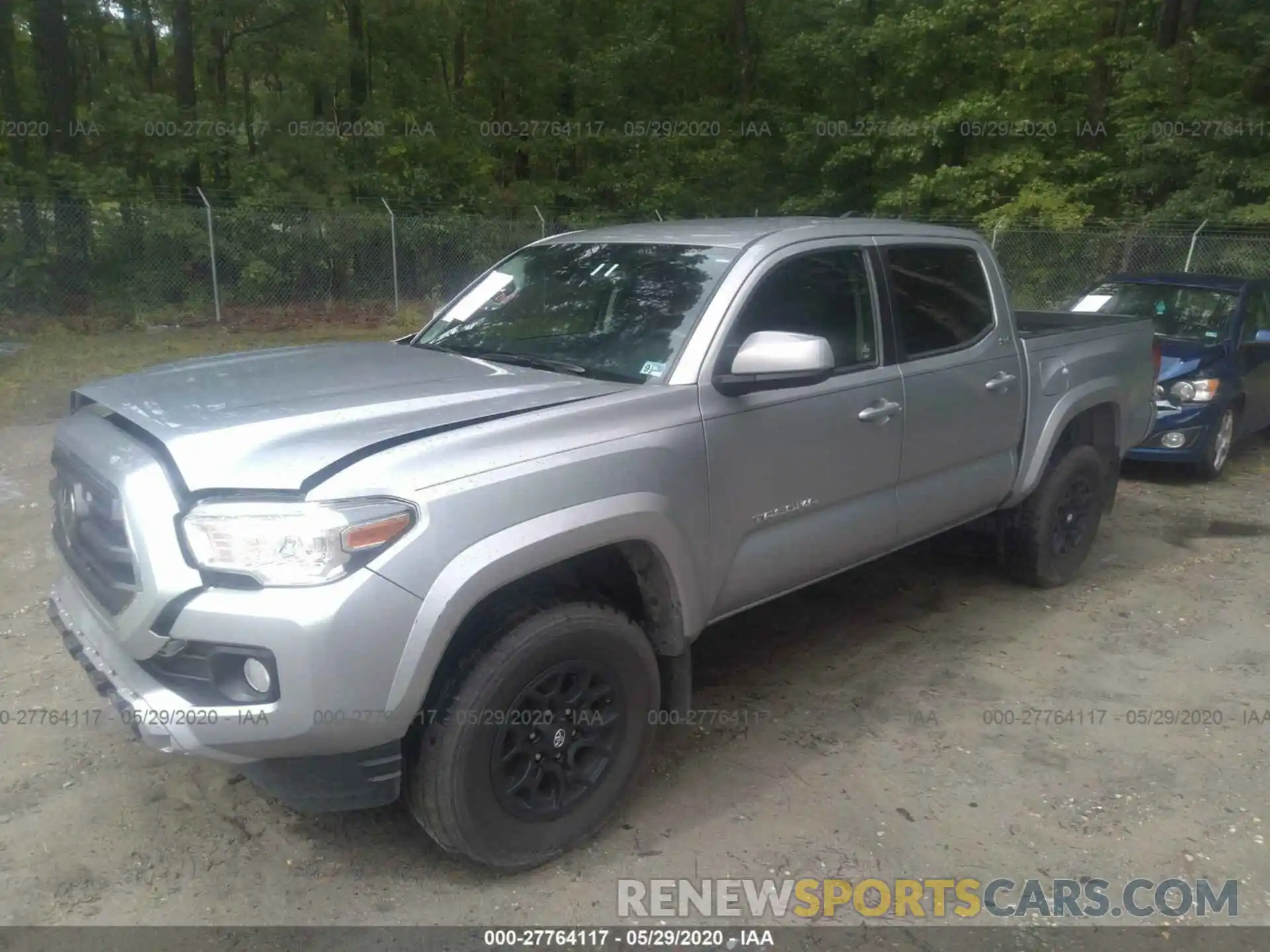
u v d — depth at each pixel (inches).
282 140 751.1
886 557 241.3
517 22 944.9
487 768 114.2
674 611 133.0
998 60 779.4
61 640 181.3
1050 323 239.1
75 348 512.7
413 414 117.6
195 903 115.8
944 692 173.2
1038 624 203.5
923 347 173.5
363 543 101.7
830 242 161.2
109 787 137.7
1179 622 205.6
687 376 135.1
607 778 127.9
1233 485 322.7
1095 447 227.5
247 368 141.6
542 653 115.6
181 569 101.8
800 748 153.7
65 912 113.4
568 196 903.1
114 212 620.7
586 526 117.6
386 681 103.3
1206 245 625.3
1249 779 147.3
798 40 875.4
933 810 138.2
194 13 762.2
